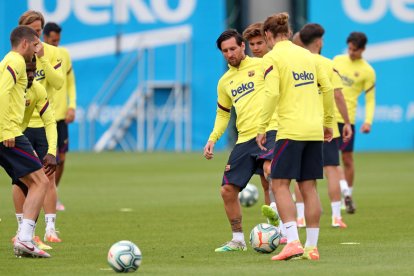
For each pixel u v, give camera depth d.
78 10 113.81
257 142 31.88
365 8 110.88
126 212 49.03
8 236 39.56
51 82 38.31
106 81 113.69
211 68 111.81
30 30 33.03
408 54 111.44
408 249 34.41
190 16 112.19
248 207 52.16
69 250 35.06
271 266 30.22
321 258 32.00
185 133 112.62
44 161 34.81
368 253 33.28
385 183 67.62
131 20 113.38
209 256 33.16
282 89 31.77
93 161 93.00
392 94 111.31
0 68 32.19
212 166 85.69
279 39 32.34
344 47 111.25
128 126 113.50
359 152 107.44
